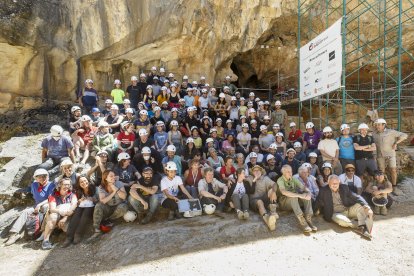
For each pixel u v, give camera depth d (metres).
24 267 4.48
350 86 15.51
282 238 4.84
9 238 5.29
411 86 14.16
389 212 5.88
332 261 4.23
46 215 5.26
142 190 5.64
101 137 6.92
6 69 9.63
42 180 5.54
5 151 7.71
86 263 4.51
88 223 5.56
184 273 4.03
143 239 4.77
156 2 10.39
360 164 6.48
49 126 9.55
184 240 4.76
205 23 11.04
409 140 10.73
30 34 9.43
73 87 10.77
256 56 14.34
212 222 5.29
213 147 7.25
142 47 10.94
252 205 5.59
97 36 10.23
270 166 6.49
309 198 5.23
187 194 5.71
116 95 9.53
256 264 4.18
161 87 10.07
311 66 8.52
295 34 13.06
